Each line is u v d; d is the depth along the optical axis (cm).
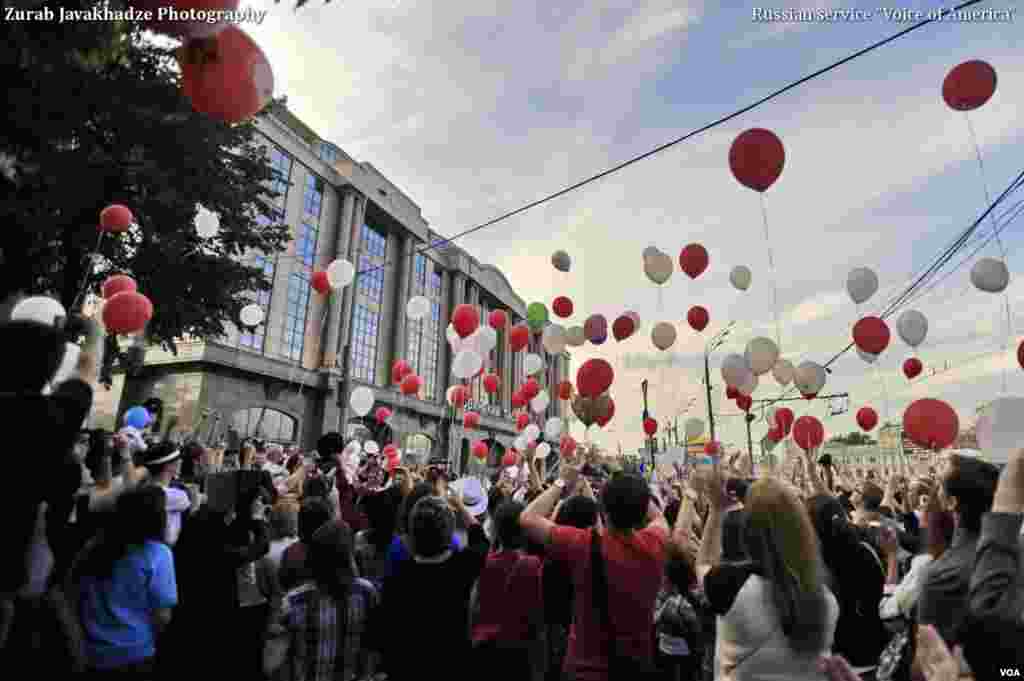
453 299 4759
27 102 668
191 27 235
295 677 301
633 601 239
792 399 2166
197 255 1309
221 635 396
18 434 191
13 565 190
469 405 4406
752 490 218
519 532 323
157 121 1059
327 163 3466
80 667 255
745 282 787
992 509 164
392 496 450
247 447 634
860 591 314
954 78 530
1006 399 315
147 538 287
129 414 616
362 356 3625
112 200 1043
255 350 2850
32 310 301
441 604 300
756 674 192
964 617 145
